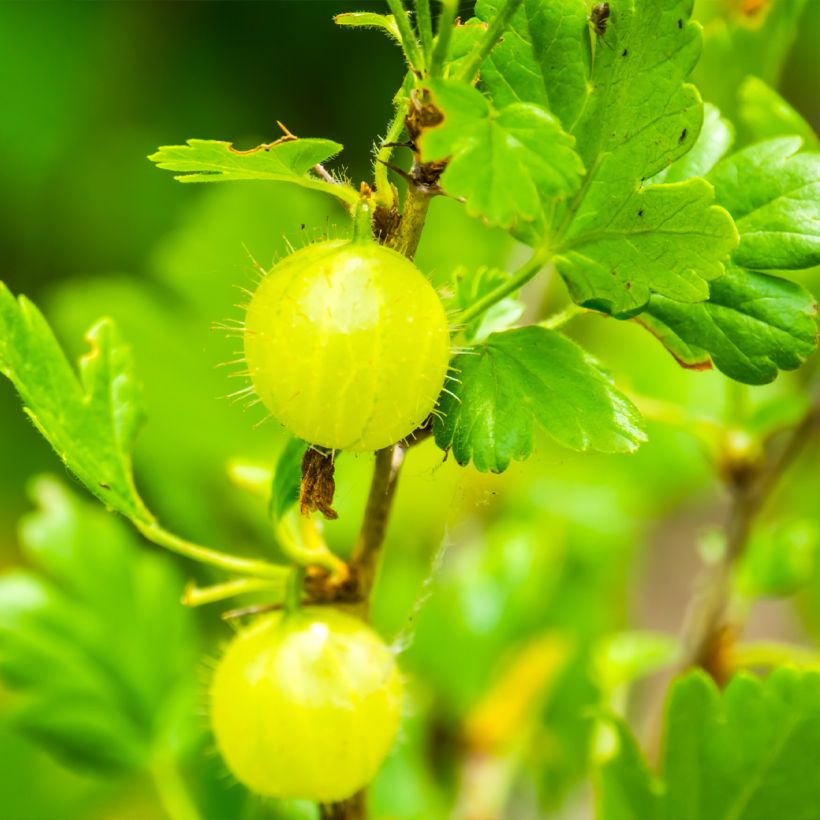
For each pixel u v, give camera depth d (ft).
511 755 1.23
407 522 1.36
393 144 0.95
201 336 1.34
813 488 1.42
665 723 1.08
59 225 2.32
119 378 1.03
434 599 1.28
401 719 1.04
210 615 1.34
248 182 1.30
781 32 1.16
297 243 1.33
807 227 1.00
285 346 0.95
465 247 1.32
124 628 1.20
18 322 1.01
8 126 2.26
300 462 0.99
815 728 1.07
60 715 1.18
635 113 0.97
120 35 2.31
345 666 0.99
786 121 1.12
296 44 2.33
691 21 0.97
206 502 1.33
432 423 0.98
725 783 1.07
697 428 1.17
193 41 2.32
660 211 0.96
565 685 1.26
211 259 1.33
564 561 1.36
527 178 0.92
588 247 0.98
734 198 1.01
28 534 1.21
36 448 2.15
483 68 0.98
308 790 1.00
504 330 1.00
